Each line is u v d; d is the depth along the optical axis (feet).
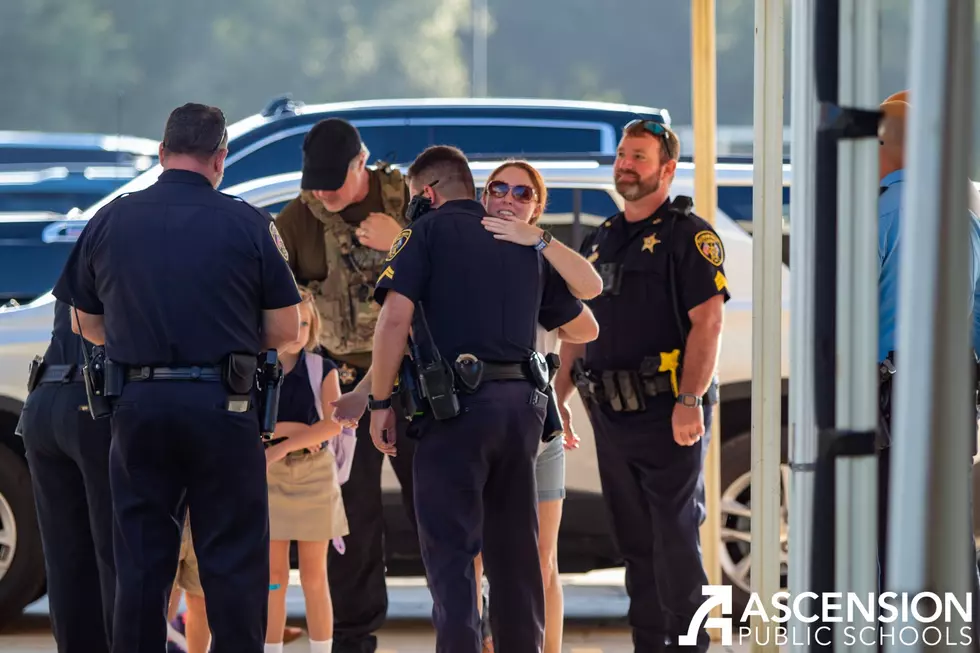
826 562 35.14
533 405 48.06
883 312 47.06
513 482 47.88
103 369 45.19
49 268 88.28
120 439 44.86
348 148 59.41
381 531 60.70
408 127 96.78
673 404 55.06
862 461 34.94
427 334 47.80
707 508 64.54
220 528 45.34
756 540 47.44
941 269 27.66
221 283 45.11
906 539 28.37
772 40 45.65
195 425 44.47
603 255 56.54
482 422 46.88
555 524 53.11
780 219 46.39
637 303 55.36
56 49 508.94
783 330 68.95
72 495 49.98
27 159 152.35
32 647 66.33
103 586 48.52
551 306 51.13
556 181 71.41
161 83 530.27
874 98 34.50
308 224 60.29
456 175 49.62
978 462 63.98
